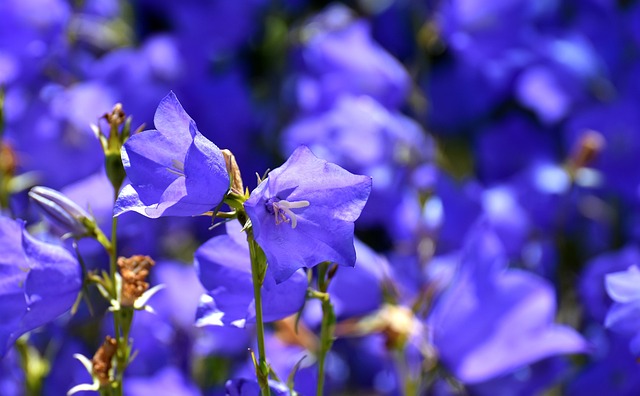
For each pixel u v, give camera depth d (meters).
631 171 1.01
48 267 0.60
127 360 0.60
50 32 0.92
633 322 0.61
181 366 0.82
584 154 0.93
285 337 0.77
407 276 0.83
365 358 0.90
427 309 0.77
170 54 1.04
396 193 0.90
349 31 0.95
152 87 0.98
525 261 0.94
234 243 0.59
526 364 0.78
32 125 0.92
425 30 0.99
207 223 0.98
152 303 0.81
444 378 0.75
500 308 0.74
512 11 0.96
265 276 0.58
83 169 0.92
